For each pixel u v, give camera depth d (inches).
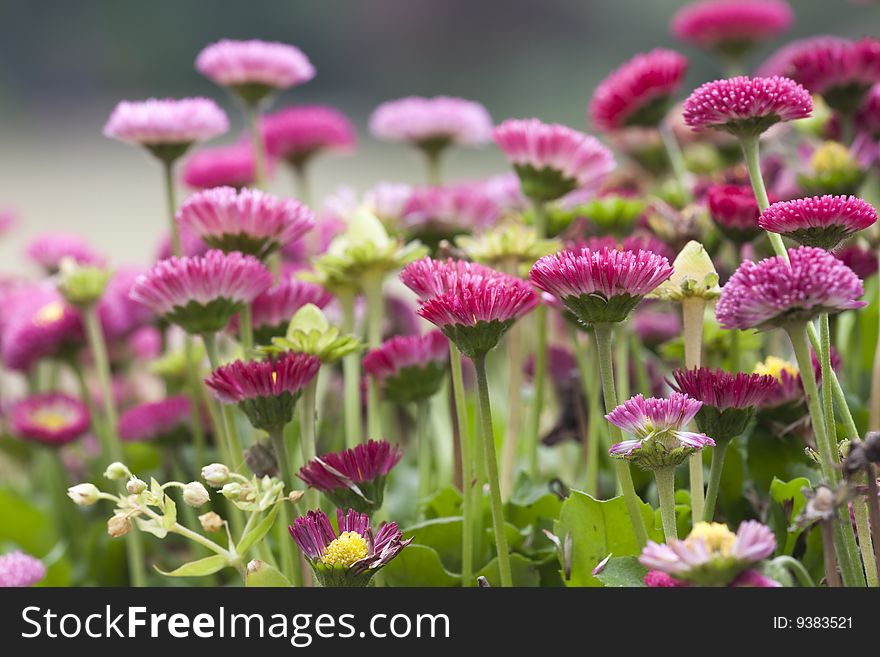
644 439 29.3
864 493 28.6
